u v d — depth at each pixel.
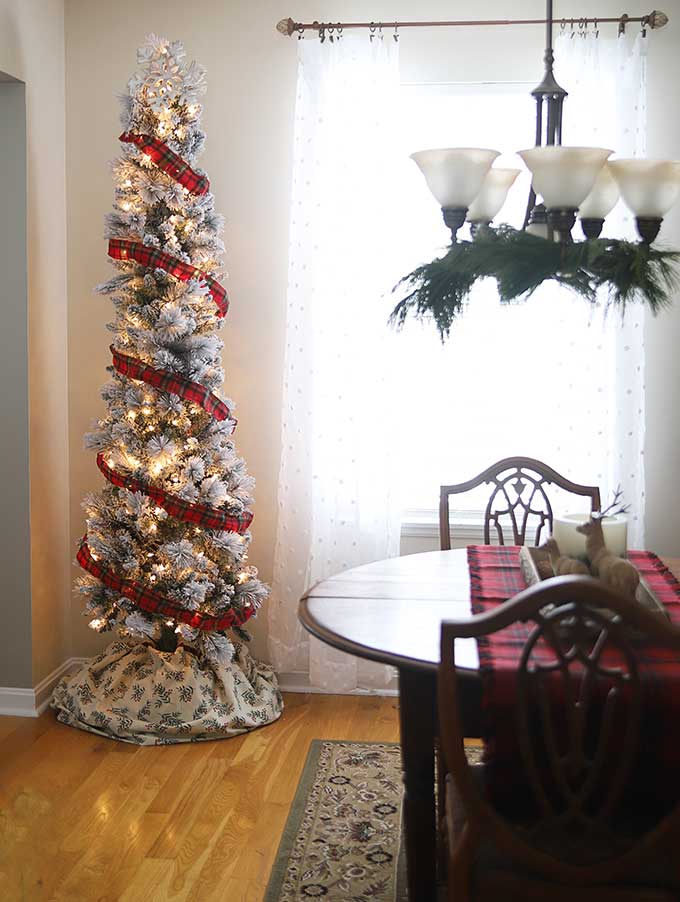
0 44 3.53
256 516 4.20
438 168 2.32
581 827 1.93
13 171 3.77
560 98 2.49
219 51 4.04
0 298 3.80
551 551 2.49
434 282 2.25
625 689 1.91
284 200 4.07
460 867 1.83
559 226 2.14
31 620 3.91
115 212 3.62
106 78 4.07
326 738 3.70
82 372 4.19
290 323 3.99
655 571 2.83
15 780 3.34
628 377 3.86
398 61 3.96
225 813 3.11
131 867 2.80
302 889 2.70
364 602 2.50
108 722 3.68
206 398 3.60
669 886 1.81
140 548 3.66
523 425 4.21
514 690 1.92
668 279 2.24
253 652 4.24
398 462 4.00
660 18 3.80
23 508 3.88
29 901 2.63
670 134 3.94
